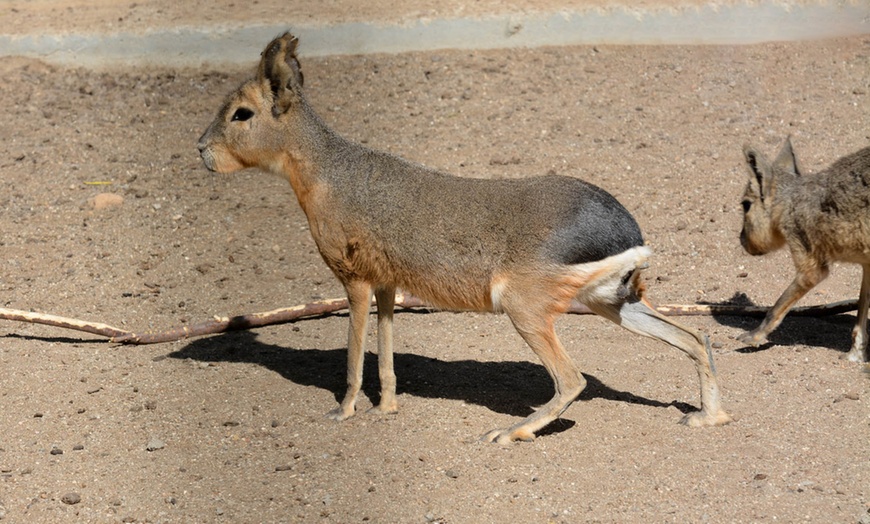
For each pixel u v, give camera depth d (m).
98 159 14.13
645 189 12.66
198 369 9.37
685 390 8.73
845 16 16.77
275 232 12.30
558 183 7.80
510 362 9.45
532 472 7.41
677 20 16.72
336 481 7.40
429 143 13.92
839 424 8.00
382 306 8.39
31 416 8.44
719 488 7.14
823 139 13.52
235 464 7.69
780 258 11.39
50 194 13.17
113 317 10.43
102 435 8.15
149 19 17.66
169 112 15.50
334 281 11.20
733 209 12.21
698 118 14.34
